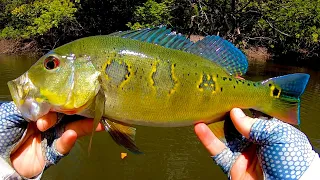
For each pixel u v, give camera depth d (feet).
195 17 8.97
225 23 8.99
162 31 1.17
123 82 1.10
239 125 1.07
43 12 11.25
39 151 1.20
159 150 4.43
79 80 1.09
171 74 1.11
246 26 9.83
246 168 1.09
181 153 4.42
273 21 9.66
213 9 9.02
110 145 4.54
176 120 1.13
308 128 5.23
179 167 4.07
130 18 11.82
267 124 1.03
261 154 1.03
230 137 1.14
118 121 1.13
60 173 3.85
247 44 10.37
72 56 1.10
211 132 1.14
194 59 1.14
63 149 1.16
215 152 1.13
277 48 11.17
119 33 1.16
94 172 3.89
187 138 4.83
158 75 1.11
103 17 12.16
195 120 1.14
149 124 1.13
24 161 1.19
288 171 0.98
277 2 9.47
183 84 1.12
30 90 1.09
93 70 1.09
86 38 1.13
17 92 1.10
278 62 10.93
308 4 9.59
